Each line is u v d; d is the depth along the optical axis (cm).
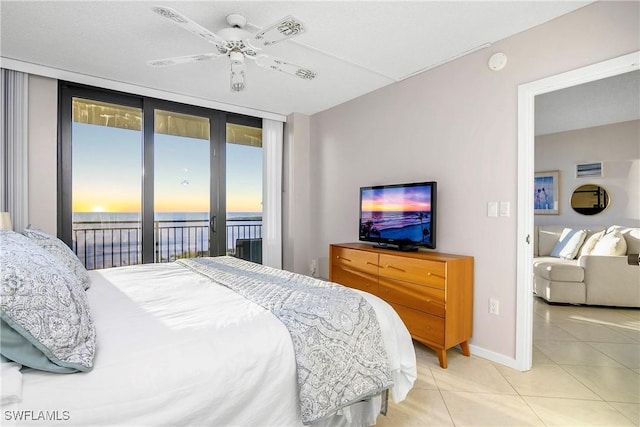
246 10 217
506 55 249
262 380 119
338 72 313
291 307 147
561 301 402
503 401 197
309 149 463
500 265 252
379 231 331
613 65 199
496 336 253
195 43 260
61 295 105
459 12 218
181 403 102
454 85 285
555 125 512
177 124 384
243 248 436
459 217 280
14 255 108
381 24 232
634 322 343
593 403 196
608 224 506
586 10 210
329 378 133
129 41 257
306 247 461
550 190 568
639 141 479
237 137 431
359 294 174
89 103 334
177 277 218
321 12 219
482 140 264
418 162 316
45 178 301
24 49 266
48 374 94
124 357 105
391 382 150
